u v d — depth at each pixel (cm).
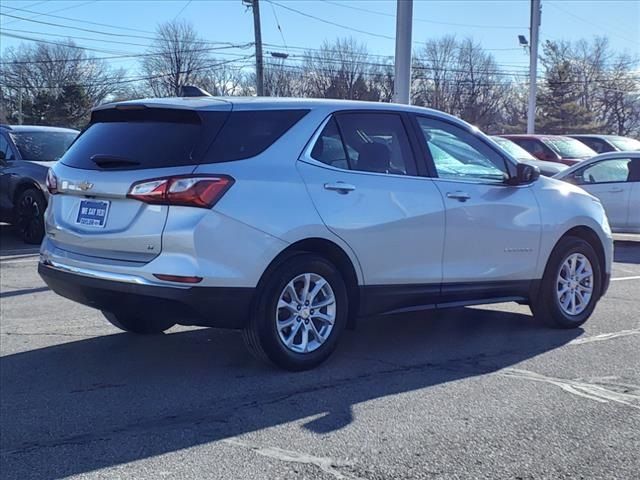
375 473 363
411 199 551
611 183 1280
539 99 6069
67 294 525
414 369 534
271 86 5659
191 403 463
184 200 460
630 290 854
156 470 367
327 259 518
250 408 453
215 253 463
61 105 6825
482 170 612
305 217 495
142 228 471
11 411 452
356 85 5678
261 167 488
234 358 561
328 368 534
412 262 555
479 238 593
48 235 544
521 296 637
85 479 359
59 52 6881
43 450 393
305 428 420
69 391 488
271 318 492
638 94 6203
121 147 504
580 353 579
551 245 642
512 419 434
